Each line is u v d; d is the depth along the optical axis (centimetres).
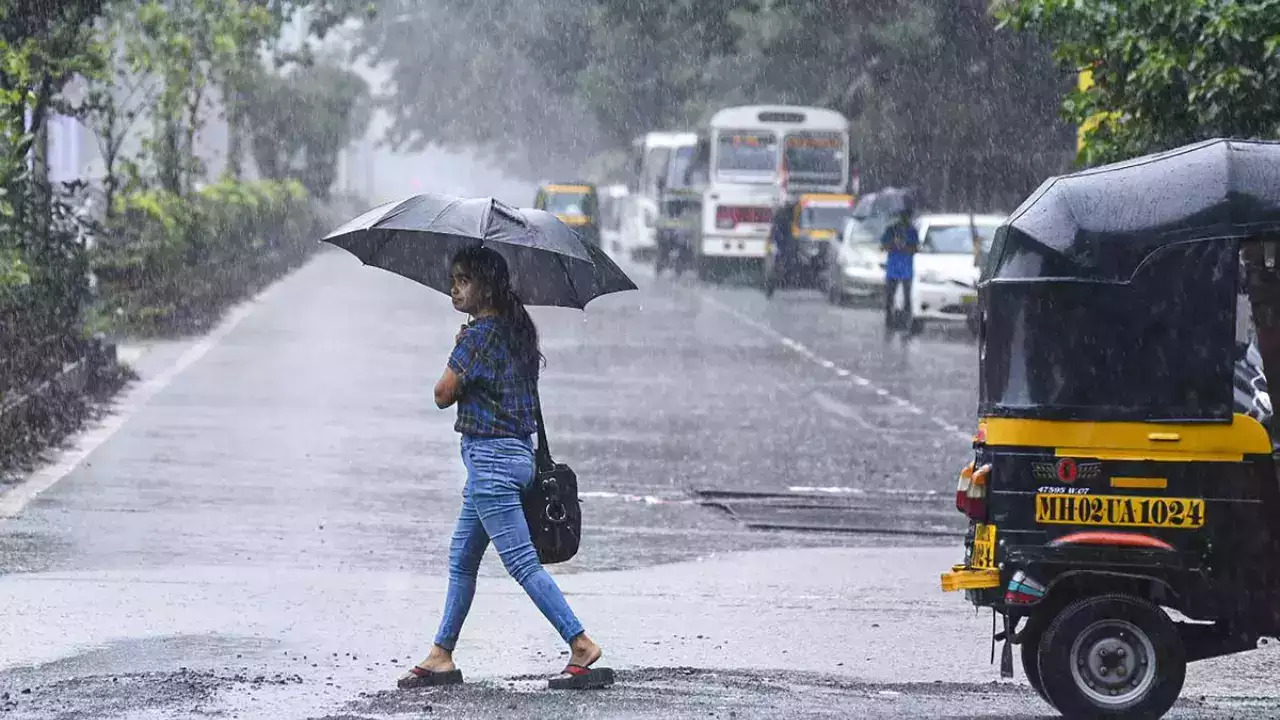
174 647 2272
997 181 12425
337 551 3091
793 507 3722
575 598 2736
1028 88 11831
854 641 2444
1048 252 1909
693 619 2583
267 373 5950
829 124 12512
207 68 9575
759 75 13612
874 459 4416
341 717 1859
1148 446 1903
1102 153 4103
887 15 12462
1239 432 1900
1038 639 1948
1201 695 2114
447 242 2125
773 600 2756
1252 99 3788
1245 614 1894
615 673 2159
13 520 3294
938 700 2045
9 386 4034
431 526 3369
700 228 12825
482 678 2130
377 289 10588
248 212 10006
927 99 12144
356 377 5872
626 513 3600
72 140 11969
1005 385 1928
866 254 10112
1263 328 2131
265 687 2027
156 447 4284
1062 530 1911
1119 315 1903
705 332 8231
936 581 2958
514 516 2022
